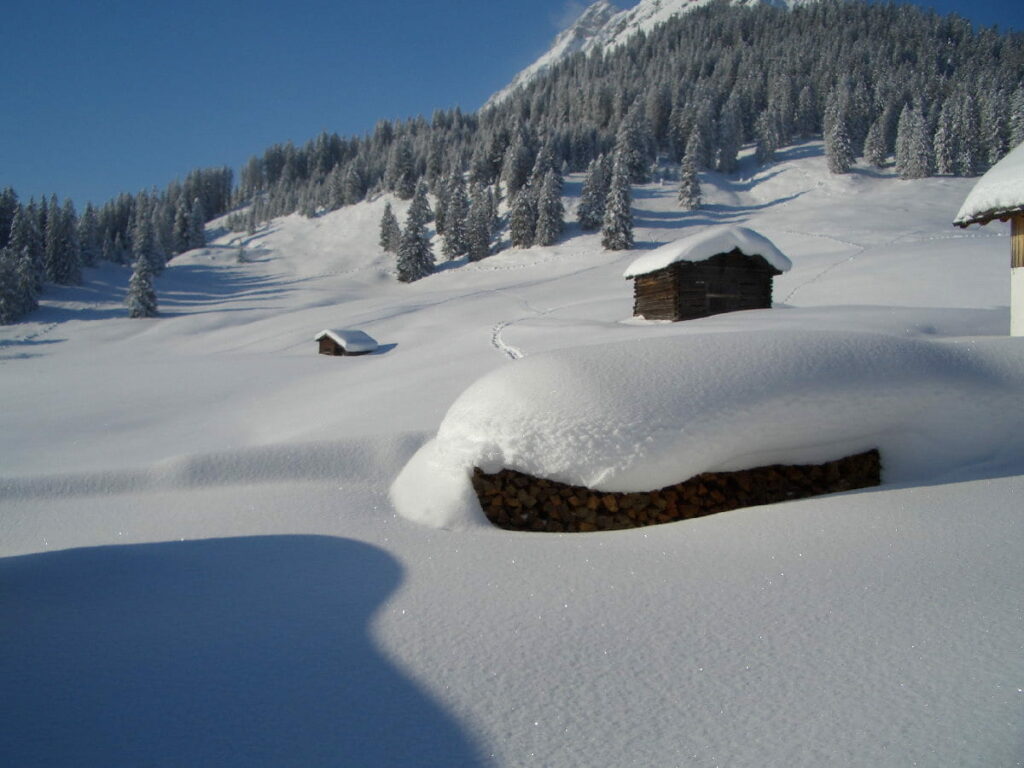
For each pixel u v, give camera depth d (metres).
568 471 5.86
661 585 4.14
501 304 47.06
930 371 6.43
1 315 59.00
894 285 29.80
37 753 2.74
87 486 9.03
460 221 82.75
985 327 16.62
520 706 2.90
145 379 30.44
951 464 6.07
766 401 5.94
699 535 5.06
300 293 73.88
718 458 5.82
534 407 6.18
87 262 82.94
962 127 81.56
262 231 115.69
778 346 6.50
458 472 6.30
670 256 22.61
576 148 103.56
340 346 35.06
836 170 87.00
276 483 8.82
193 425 18.41
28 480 9.12
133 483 9.10
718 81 122.75
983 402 6.22
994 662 2.86
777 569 4.20
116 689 3.29
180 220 110.38
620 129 97.50
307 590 4.63
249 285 83.88
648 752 2.52
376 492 7.95
